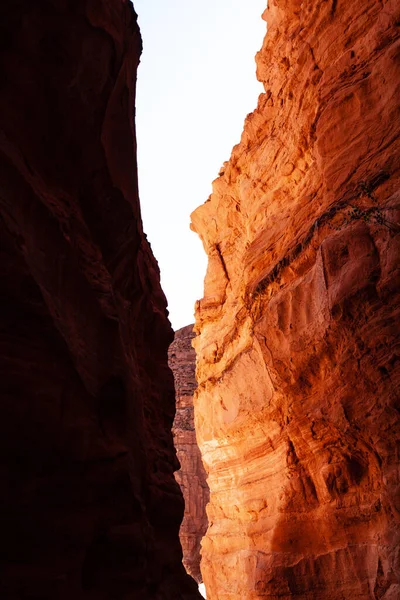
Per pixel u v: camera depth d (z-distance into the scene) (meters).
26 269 4.16
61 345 4.45
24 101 5.12
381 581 10.59
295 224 15.51
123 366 5.59
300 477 14.38
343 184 12.88
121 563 4.97
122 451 5.23
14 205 4.38
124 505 5.14
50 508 4.23
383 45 13.02
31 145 5.22
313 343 12.91
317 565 12.83
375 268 10.81
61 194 5.69
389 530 10.63
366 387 11.06
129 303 7.20
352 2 14.55
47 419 4.23
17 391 4.00
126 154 7.17
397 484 9.99
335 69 14.32
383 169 11.60
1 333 4.02
